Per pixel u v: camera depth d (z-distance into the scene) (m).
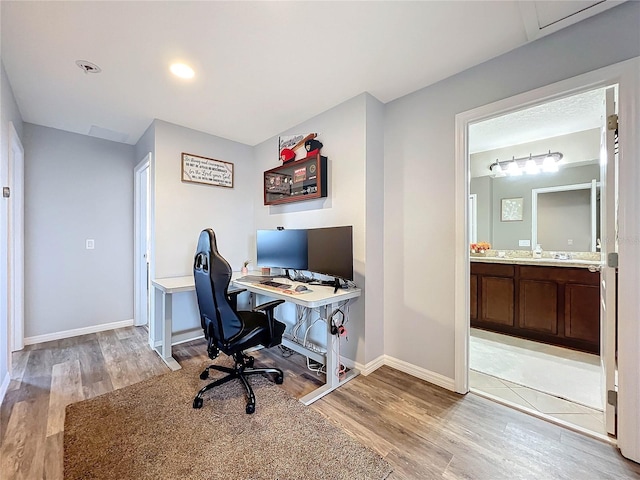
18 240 2.75
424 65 1.92
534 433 1.59
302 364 2.48
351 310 2.34
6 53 1.76
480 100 1.90
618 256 1.45
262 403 1.86
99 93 2.27
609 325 1.54
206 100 2.39
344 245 2.15
